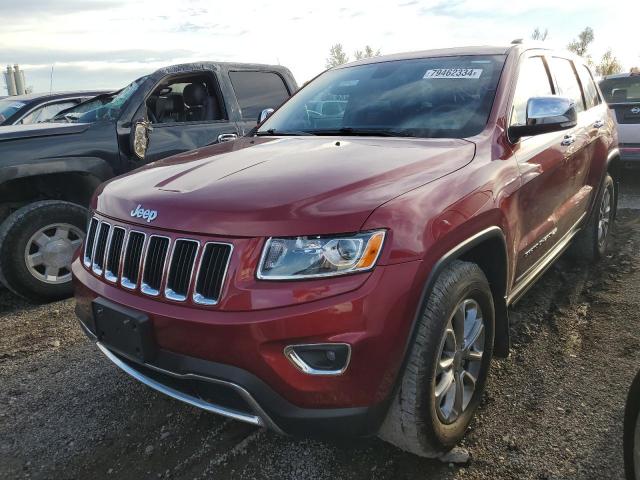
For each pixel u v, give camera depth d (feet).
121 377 11.14
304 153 9.30
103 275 8.50
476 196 8.44
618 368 10.73
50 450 8.94
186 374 7.15
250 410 7.06
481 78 11.05
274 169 8.39
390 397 7.11
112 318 7.90
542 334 12.32
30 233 14.71
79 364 11.78
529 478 7.91
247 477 8.14
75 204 15.52
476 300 8.59
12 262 14.52
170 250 7.43
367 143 9.76
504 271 9.40
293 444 8.84
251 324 6.66
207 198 7.54
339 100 12.21
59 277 15.39
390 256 6.90
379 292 6.77
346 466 8.29
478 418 9.33
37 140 15.07
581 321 12.89
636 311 13.21
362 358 6.72
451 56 12.11
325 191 7.33
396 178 7.91
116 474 8.34
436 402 7.79
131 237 8.02
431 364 7.41
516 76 11.19
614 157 16.81
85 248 9.35
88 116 17.40
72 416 9.86
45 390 10.75
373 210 7.04
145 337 7.44
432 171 8.34
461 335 8.30
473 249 8.89
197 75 19.08
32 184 15.96
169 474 8.27
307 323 6.59
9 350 12.54
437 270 7.41
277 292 6.72
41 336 13.25
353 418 6.86
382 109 11.32
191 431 9.30
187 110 19.38
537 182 10.73
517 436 8.84
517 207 9.79
